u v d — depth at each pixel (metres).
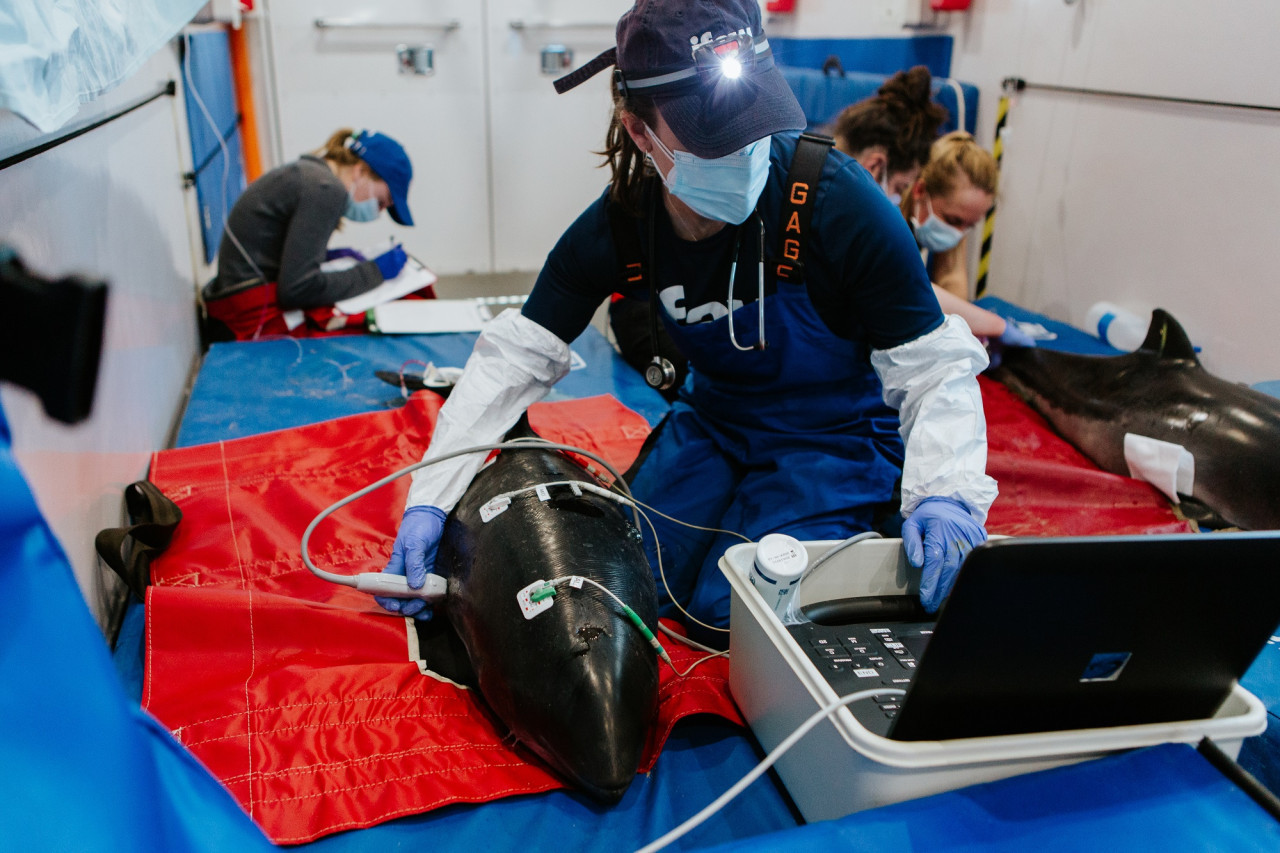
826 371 1.28
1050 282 2.67
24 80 0.67
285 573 1.34
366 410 1.97
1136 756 0.75
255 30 3.71
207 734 0.97
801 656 0.84
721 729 1.03
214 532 1.42
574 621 0.90
